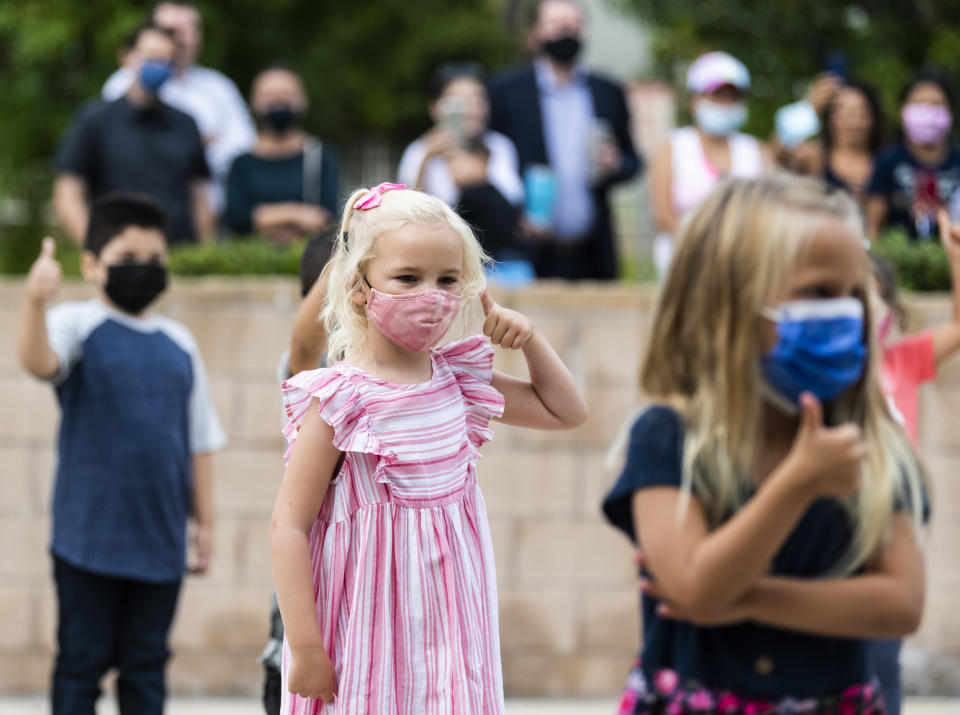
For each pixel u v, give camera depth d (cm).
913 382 1563
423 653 1088
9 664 2314
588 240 2830
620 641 2339
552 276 2819
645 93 4084
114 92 3003
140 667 1806
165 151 2692
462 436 1132
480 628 1120
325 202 2833
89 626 1778
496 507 2328
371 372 1105
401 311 1070
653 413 997
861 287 996
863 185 2762
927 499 1023
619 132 2936
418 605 1089
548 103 2869
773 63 4497
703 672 978
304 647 1048
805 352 941
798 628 937
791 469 870
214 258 2392
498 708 1129
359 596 1084
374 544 1091
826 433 860
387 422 1094
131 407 1792
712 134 2698
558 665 2338
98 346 1798
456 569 1106
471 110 2666
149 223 1819
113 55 5822
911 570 971
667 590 940
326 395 1072
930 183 2645
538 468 2333
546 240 2794
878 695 1003
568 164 2833
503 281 2539
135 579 1777
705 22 4575
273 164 2809
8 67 6038
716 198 998
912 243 2619
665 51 4578
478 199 2567
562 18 2873
